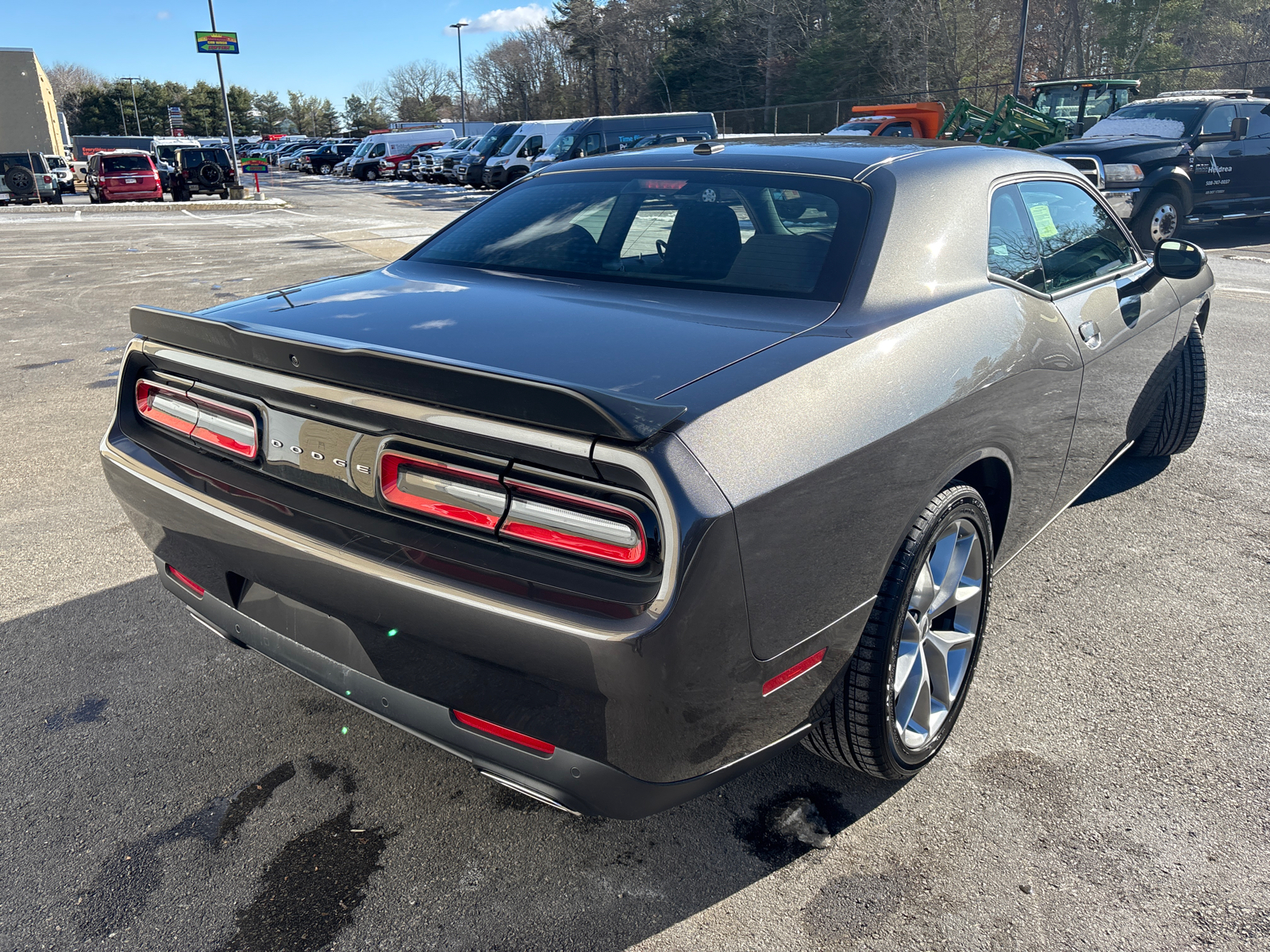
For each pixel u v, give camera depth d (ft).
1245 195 40.45
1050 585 10.79
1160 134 40.42
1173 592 10.62
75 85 424.46
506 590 5.02
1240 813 7.04
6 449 15.43
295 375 5.88
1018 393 7.63
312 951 5.76
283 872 6.42
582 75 254.47
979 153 8.74
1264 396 18.44
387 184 122.31
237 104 399.03
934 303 7.07
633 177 8.81
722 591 4.87
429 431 5.27
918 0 137.49
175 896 6.20
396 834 6.81
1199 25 138.41
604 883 6.34
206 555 6.68
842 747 6.74
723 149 8.99
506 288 7.60
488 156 97.55
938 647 7.32
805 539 5.36
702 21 181.88
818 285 6.90
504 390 4.85
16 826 6.83
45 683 8.70
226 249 45.62
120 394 7.47
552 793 5.38
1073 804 7.13
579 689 4.94
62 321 27.20
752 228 7.63
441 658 5.36
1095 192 10.79
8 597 10.35
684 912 6.09
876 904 6.16
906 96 129.39
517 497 5.08
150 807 7.06
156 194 87.97
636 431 4.65
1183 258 10.96
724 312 6.73
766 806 7.14
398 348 5.99
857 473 5.68
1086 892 6.26
